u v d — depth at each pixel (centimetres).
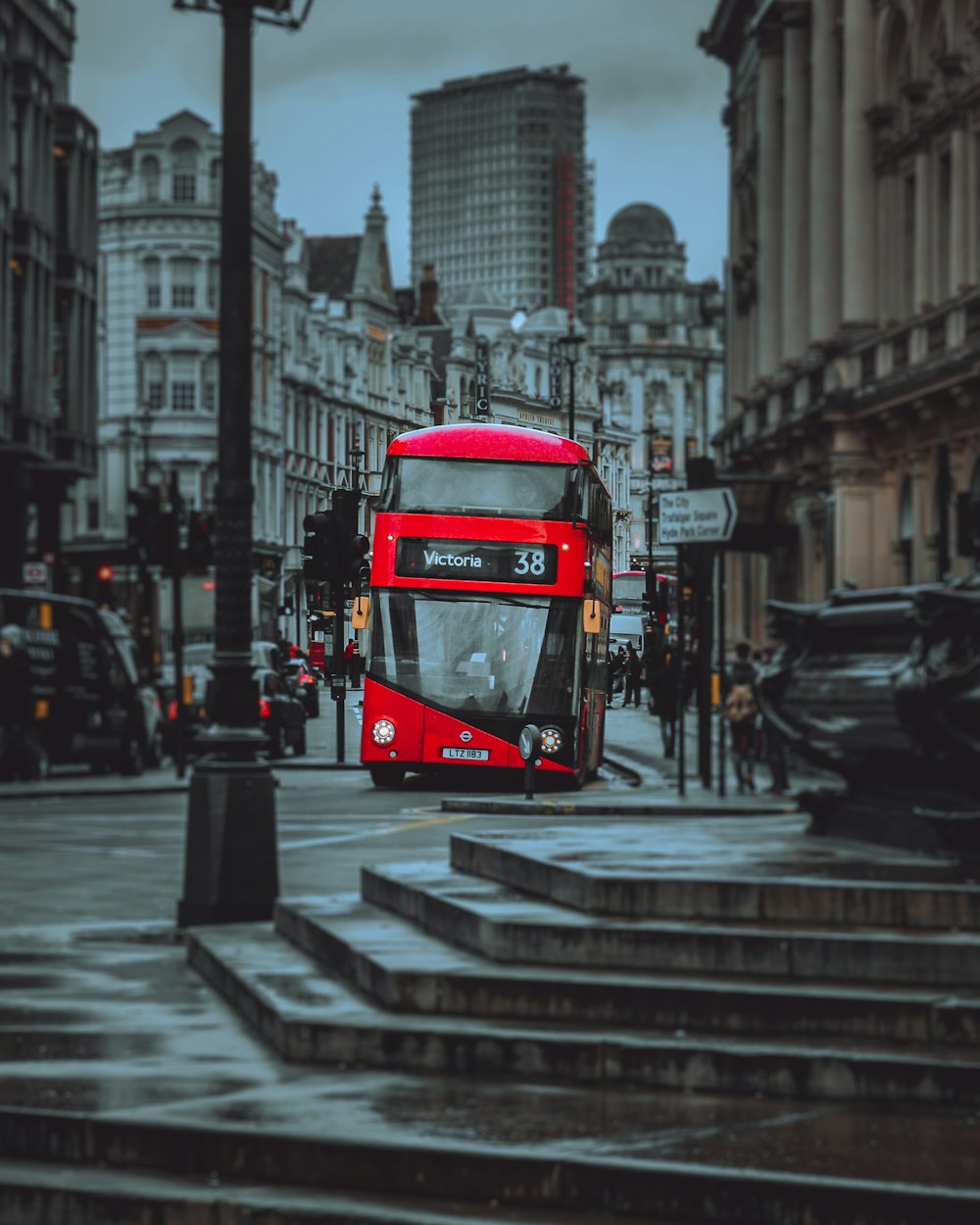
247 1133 955
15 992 1395
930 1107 978
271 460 6191
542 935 1180
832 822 1522
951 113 5344
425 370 3041
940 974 1081
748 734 3195
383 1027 1108
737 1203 857
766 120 7575
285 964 1373
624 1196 877
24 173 7606
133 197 11075
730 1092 1019
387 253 12631
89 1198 937
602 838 1539
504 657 3122
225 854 1703
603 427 3384
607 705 3428
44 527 8350
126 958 1562
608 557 3209
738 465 7588
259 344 9938
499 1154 904
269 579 4844
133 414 11100
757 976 1121
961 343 5053
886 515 5738
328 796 3356
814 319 6444
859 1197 838
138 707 4303
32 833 2759
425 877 1511
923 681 1302
